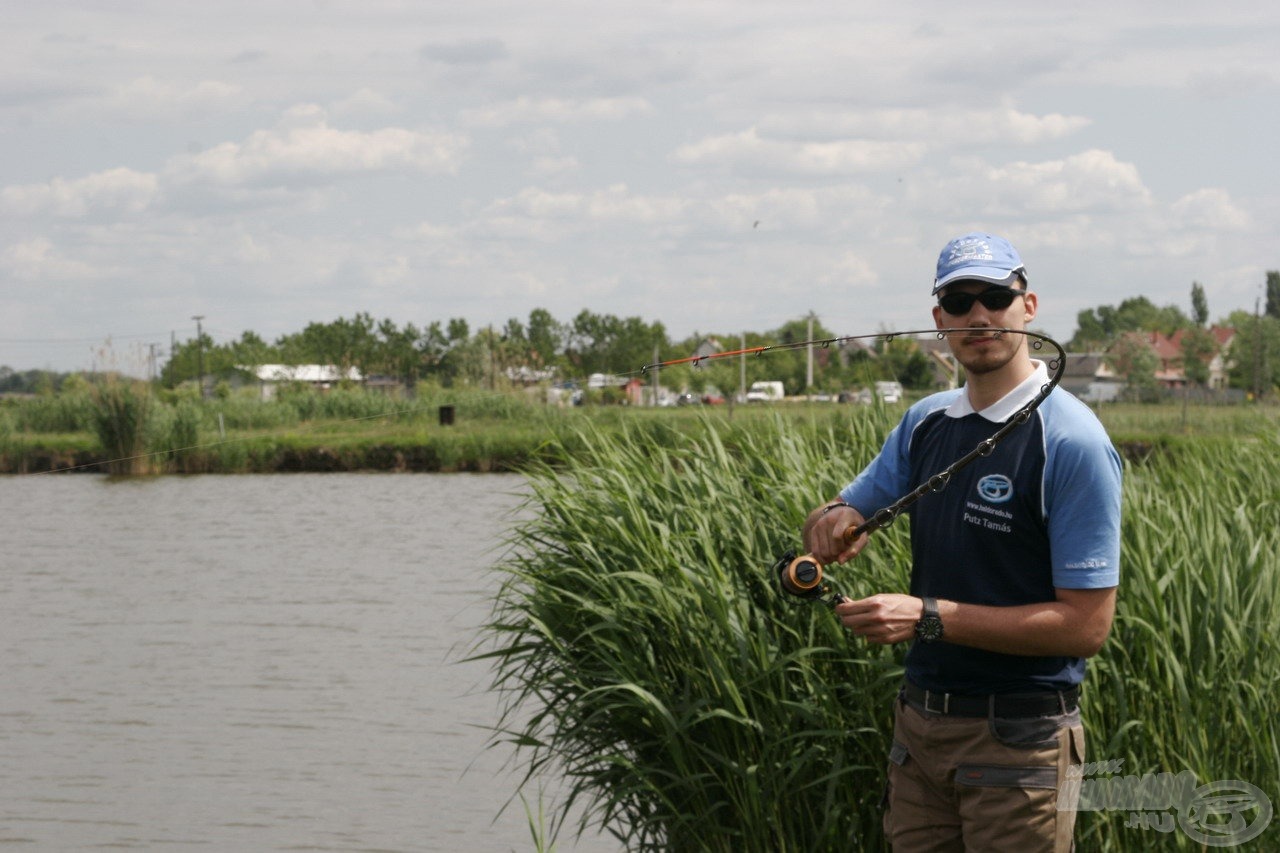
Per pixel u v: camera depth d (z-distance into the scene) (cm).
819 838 477
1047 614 325
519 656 576
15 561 1897
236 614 1423
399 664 1137
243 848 712
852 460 595
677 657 513
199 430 3688
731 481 569
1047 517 330
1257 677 468
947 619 328
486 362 4875
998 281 335
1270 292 13462
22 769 860
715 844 503
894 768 363
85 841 729
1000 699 335
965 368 347
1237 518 557
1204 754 454
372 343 8569
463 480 3203
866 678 483
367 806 769
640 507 556
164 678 1117
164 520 2414
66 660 1202
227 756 878
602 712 517
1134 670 469
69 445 3675
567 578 559
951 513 343
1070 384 9038
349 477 3347
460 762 849
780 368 6269
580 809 741
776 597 509
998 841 334
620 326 8912
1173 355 11169
